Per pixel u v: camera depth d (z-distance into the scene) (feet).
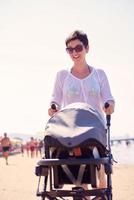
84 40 11.56
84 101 11.77
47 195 10.00
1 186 26.22
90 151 9.91
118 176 33.47
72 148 9.70
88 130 9.80
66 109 10.35
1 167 50.52
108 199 9.77
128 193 22.21
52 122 10.27
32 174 37.27
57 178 10.25
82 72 11.91
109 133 10.84
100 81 11.89
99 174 10.66
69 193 9.78
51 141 9.91
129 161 66.03
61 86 12.05
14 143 144.25
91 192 9.75
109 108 11.11
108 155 10.27
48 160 9.73
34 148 101.45
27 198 20.85
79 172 9.90
